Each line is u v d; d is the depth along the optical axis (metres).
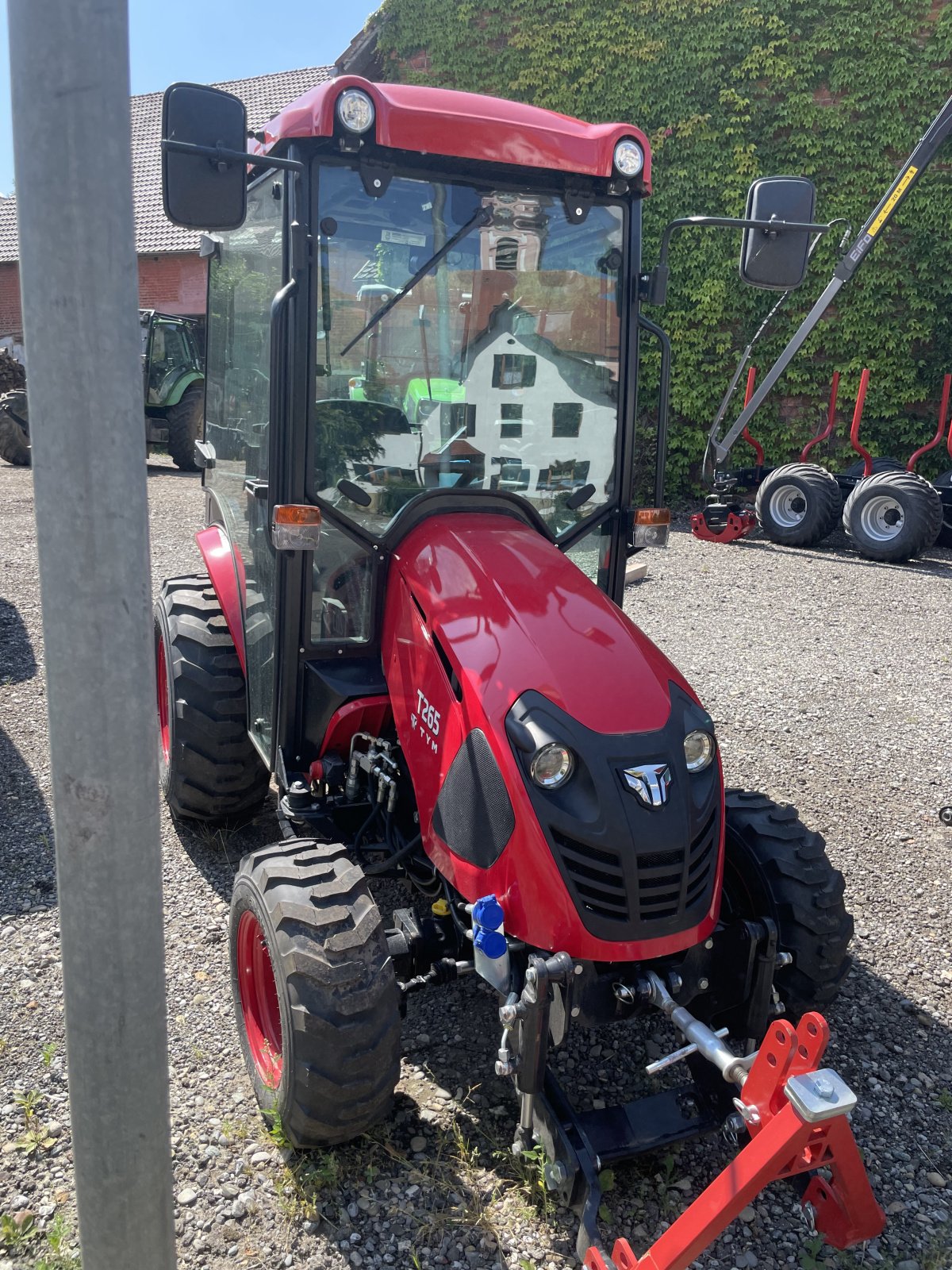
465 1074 2.97
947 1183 2.67
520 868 2.38
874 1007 3.37
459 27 14.05
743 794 3.09
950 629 7.81
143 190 22.02
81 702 1.58
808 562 10.21
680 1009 2.34
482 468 3.26
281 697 3.16
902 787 4.98
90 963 1.68
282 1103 2.51
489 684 2.50
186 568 8.78
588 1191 2.32
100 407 1.49
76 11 1.36
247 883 2.71
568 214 3.17
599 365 3.38
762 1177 1.91
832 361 13.08
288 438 2.89
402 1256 2.40
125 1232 1.84
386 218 2.98
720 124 13.02
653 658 2.68
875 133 12.49
